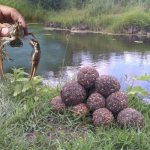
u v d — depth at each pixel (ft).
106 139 0.87
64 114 0.97
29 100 1.05
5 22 1.12
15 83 1.13
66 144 0.86
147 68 2.45
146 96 1.12
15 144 0.86
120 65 2.52
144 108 1.05
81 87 0.96
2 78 1.18
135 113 0.92
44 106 1.00
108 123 0.92
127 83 1.33
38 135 0.90
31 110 0.99
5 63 2.40
